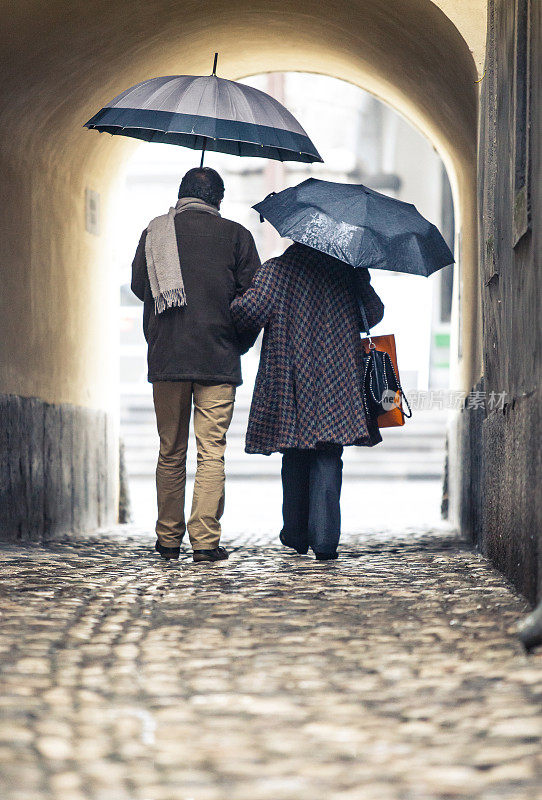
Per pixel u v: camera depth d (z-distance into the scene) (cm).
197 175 1383
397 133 7100
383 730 609
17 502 1638
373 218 1321
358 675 735
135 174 7088
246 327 1352
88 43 1608
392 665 761
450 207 7100
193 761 557
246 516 2955
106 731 609
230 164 7088
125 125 1393
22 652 796
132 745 584
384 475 4800
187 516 3008
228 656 794
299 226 1309
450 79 1659
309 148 1456
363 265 1290
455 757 556
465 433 1933
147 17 1669
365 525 2431
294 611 972
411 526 2353
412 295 2408
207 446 1371
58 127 1770
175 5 1691
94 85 1770
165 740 593
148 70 1917
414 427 4975
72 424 1955
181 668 759
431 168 7125
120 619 933
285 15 1891
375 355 1373
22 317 1677
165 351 1348
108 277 2228
